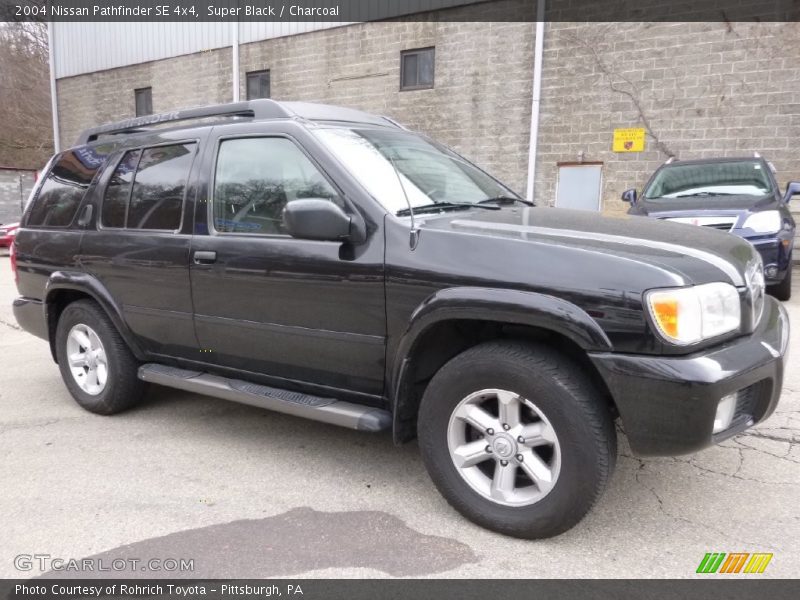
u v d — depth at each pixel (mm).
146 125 4125
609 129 11852
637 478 3184
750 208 6996
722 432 2408
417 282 2711
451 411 2707
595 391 2467
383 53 13992
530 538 2629
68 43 19906
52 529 2793
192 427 4023
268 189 3258
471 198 3424
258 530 2766
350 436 3844
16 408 4449
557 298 2416
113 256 3875
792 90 10359
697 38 10922
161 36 17641
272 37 15555
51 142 32375
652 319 2287
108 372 4105
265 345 3297
